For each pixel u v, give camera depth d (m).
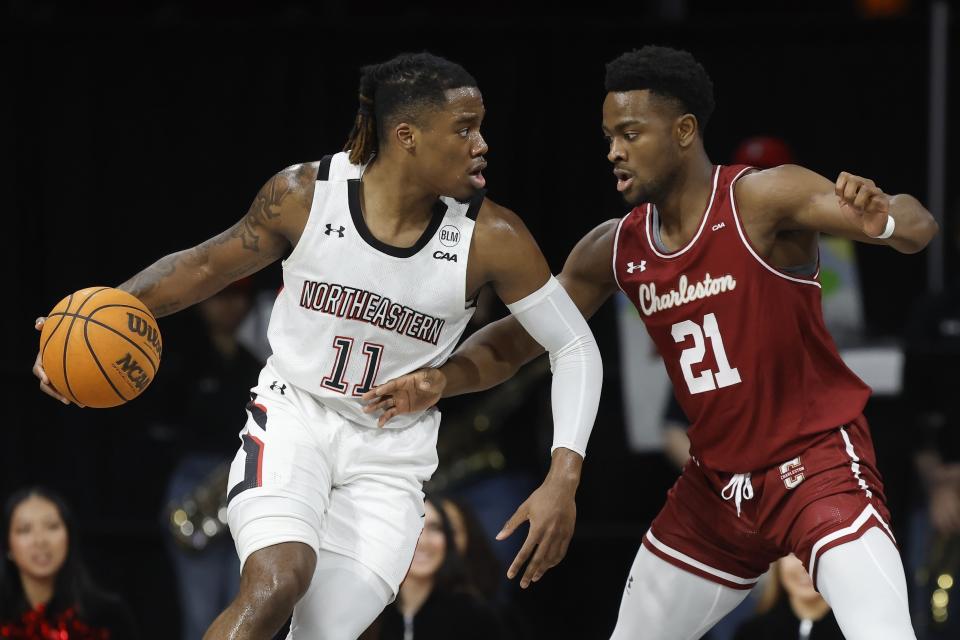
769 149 19.80
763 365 11.53
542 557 11.16
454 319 11.50
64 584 17.08
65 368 11.04
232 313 22.73
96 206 24.05
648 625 12.79
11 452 23.17
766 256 11.41
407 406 11.50
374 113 11.17
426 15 24.39
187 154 24.08
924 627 19.64
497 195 23.66
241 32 23.80
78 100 23.92
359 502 11.52
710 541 12.38
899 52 23.61
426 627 16.77
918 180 23.69
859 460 11.52
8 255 23.81
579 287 12.56
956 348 21.09
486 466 22.69
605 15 25.36
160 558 22.39
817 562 11.15
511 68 23.58
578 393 11.55
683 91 11.40
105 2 25.78
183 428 22.69
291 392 11.60
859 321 21.66
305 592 10.74
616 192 23.66
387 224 11.20
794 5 26.03
